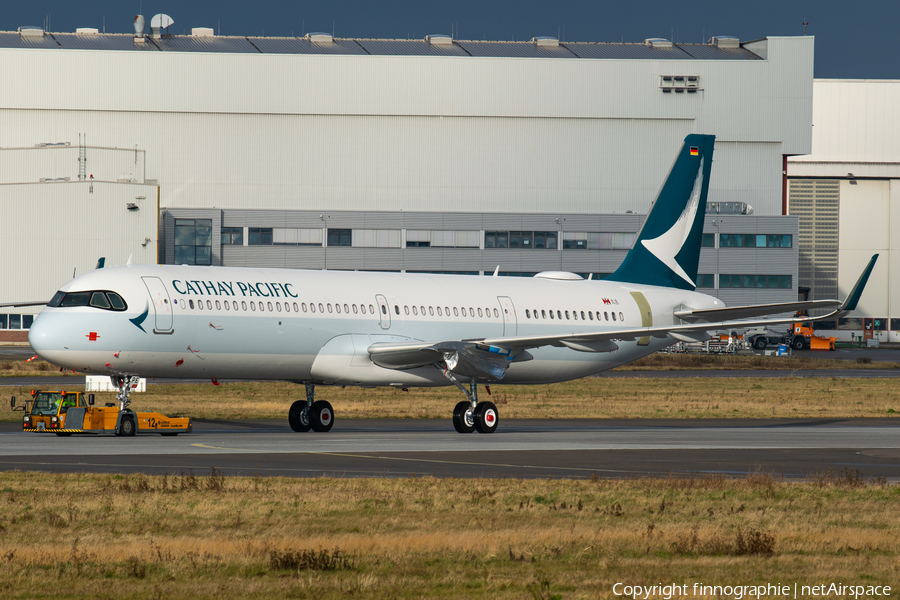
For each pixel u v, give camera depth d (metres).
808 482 94.00
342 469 99.81
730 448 128.50
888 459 118.31
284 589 50.53
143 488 81.50
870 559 59.09
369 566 55.62
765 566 56.91
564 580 53.00
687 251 197.38
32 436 131.38
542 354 172.75
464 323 163.00
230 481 86.94
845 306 152.00
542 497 80.75
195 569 54.69
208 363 140.38
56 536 63.28
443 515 71.88
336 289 152.00
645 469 105.06
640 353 186.38
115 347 132.75
